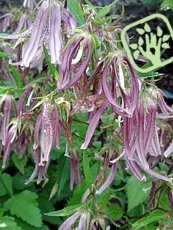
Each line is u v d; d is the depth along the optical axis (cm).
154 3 84
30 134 33
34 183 48
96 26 27
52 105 29
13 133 33
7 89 34
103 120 33
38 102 30
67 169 39
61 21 28
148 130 27
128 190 38
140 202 37
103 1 83
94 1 82
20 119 33
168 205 35
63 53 26
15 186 47
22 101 33
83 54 27
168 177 30
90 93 28
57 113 29
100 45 28
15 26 42
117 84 25
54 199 47
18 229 38
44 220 48
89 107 26
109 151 30
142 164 27
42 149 29
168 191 32
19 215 43
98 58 27
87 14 29
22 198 44
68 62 25
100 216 31
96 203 31
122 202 39
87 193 32
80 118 35
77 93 26
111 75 25
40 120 29
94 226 30
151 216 32
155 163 33
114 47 26
